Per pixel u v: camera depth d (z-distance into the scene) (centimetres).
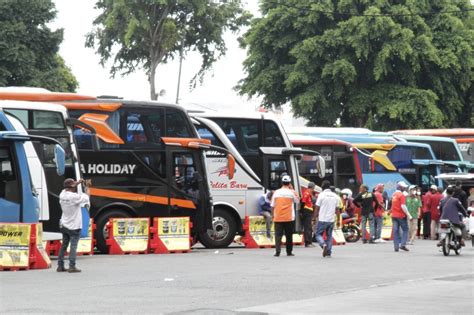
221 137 2914
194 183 2662
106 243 2519
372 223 3244
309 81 5556
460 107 5800
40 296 1420
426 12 5622
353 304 1342
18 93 2475
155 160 2612
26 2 5741
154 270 1919
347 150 3672
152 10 5828
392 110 5409
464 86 5712
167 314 1200
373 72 5478
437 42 5619
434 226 3588
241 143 2994
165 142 2616
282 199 2388
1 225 1950
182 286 1584
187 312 1219
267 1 5812
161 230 2562
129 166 2577
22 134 2103
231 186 2891
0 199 2084
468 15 5878
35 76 5669
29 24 5772
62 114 2317
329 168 3634
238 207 2889
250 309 1263
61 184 2283
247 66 5897
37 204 2141
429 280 1747
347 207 3378
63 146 2306
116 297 1409
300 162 3572
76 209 1862
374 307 1311
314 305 1322
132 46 5856
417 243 3284
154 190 2602
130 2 5741
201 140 2666
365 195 3238
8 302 1338
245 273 1852
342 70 5388
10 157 2106
